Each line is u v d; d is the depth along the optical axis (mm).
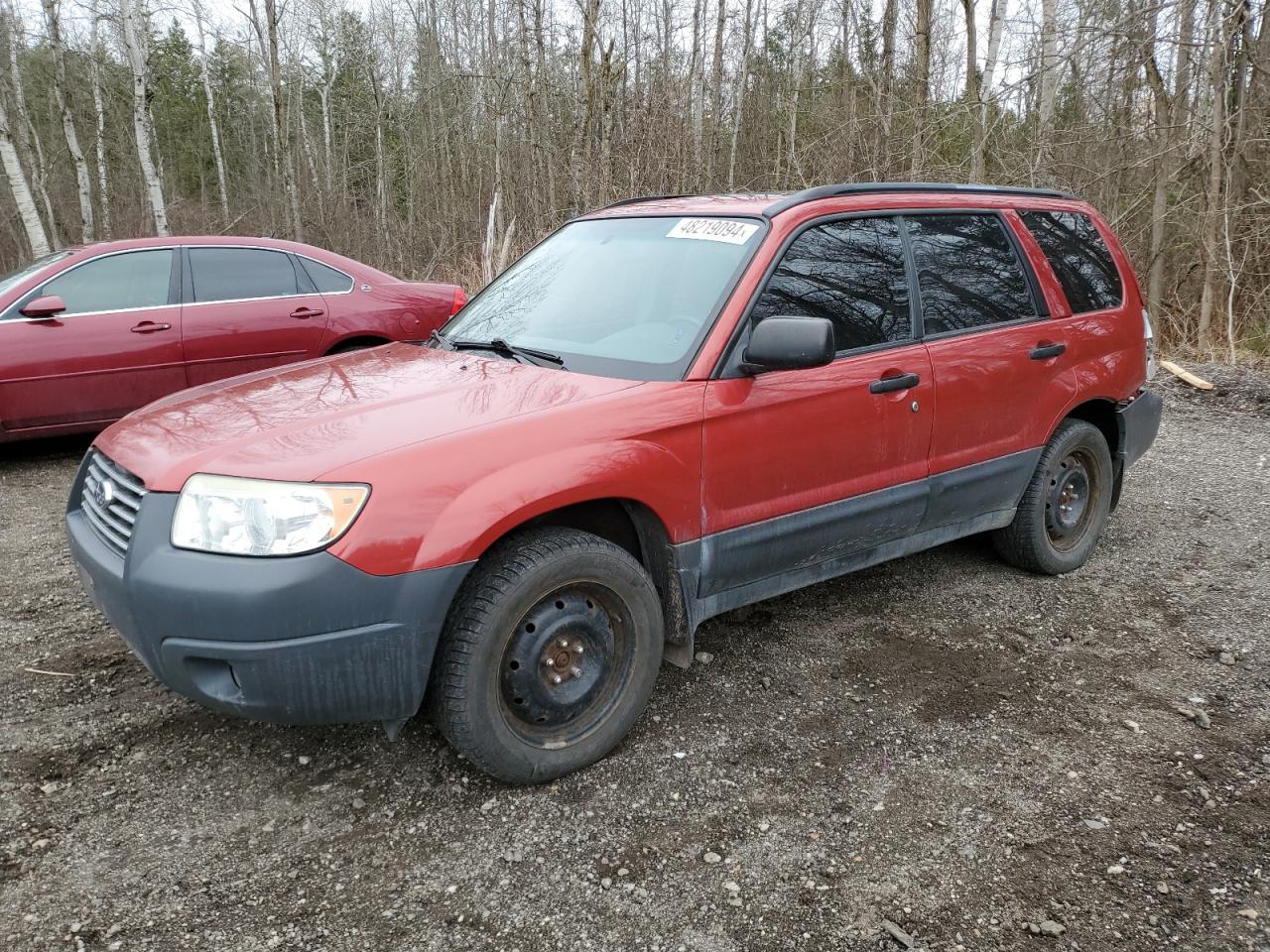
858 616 3988
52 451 6770
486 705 2605
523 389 2920
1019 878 2424
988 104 12039
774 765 2912
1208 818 2668
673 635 3086
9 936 2172
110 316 6242
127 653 3572
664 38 19828
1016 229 4160
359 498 2389
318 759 2924
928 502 3707
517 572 2590
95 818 2615
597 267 3637
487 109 23094
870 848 2535
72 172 31578
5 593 4141
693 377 2975
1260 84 11352
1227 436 7117
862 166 13578
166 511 2457
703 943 2193
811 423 3225
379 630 2408
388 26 34656
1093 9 10891
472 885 2387
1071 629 3887
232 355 6566
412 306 7258
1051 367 4094
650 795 2758
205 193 39094
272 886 2373
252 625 2322
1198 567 4547
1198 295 11797
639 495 2812
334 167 36344
